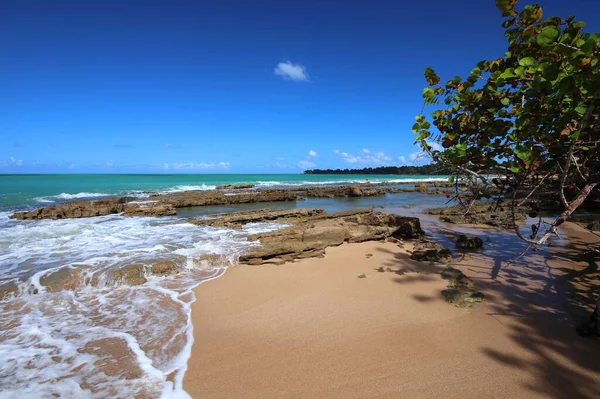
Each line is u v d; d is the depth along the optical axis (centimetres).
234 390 408
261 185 5216
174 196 2825
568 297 629
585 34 408
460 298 634
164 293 702
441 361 454
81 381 423
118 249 991
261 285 740
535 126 473
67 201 2495
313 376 432
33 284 708
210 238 1166
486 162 586
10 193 3059
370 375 431
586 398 376
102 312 615
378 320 571
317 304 639
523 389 395
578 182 596
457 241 1099
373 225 1233
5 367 448
